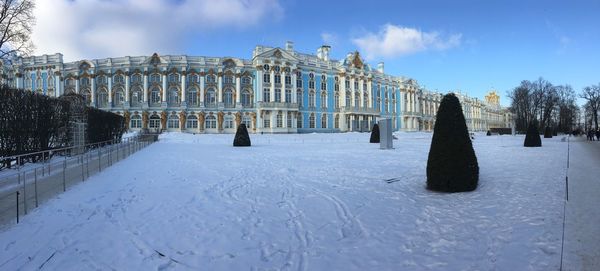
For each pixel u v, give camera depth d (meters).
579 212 7.49
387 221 7.20
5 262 5.21
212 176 13.05
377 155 21.80
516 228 6.49
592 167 14.91
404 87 85.88
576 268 4.73
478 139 50.97
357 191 10.20
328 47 73.00
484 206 8.19
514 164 16.08
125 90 58.06
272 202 8.87
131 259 5.30
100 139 29.30
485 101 155.38
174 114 58.50
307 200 9.07
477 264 4.98
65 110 22.28
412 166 15.73
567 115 92.44
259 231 6.60
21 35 28.38
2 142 16.64
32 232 6.52
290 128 63.22
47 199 9.12
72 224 6.99
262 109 60.62
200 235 6.36
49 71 59.41
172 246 5.82
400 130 84.62
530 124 30.42
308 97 67.38
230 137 49.69
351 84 73.12
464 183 9.86
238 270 4.93
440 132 10.26
